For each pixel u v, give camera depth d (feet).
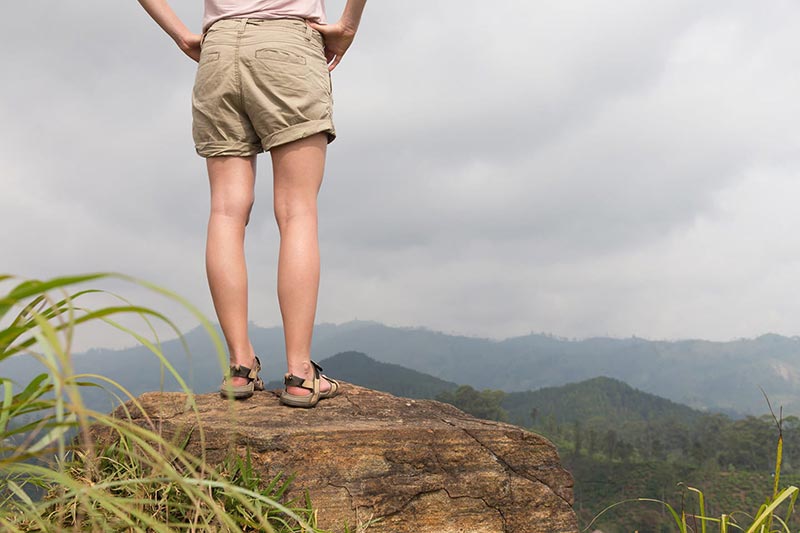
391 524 7.30
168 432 7.22
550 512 8.05
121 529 4.71
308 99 8.47
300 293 8.36
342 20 9.25
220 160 8.84
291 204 8.55
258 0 8.78
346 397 9.25
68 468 5.69
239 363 8.63
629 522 357.00
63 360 2.35
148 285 2.56
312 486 7.11
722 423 577.84
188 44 9.67
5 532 3.72
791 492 5.95
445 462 7.79
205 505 5.52
